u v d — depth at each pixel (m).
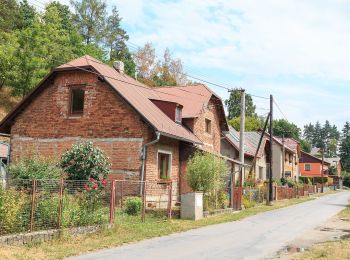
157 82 60.97
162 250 12.40
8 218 11.71
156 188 21.91
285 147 64.88
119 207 19.11
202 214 21.42
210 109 30.52
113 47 73.62
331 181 105.94
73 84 23.69
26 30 41.62
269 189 35.94
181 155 25.72
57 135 23.77
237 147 41.16
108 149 22.41
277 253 12.45
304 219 23.38
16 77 40.00
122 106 22.47
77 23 68.88
